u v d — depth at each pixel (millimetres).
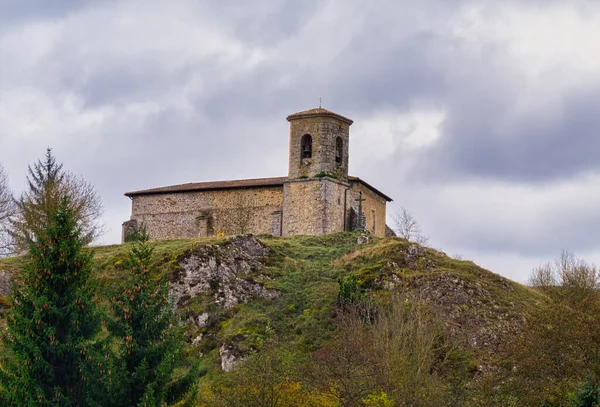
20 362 42719
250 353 60062
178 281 68438
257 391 47094
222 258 71188
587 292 64438
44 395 42219
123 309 45719
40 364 43062
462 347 60938
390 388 49906
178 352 45938
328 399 47531
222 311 66250
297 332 63656
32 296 44719
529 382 48188
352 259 73438
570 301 58562
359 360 51812
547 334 50031
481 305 66375
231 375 51531
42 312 44156
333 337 61375
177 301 67250
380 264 70750
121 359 44875
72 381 44062
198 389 48750
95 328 45531
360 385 48312
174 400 45562
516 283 71812
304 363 57969
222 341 62562
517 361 49625
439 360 58500
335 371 49562
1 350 48594
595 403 43219
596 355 47969
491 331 63406
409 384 50625
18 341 43688
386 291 67562
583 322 49688
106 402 43438
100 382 43688
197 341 63688
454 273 69000
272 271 72500
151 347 45344
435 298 66688
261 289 69188
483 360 59938
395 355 52125
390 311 63062
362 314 63594
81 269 45938
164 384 44438
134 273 47156
